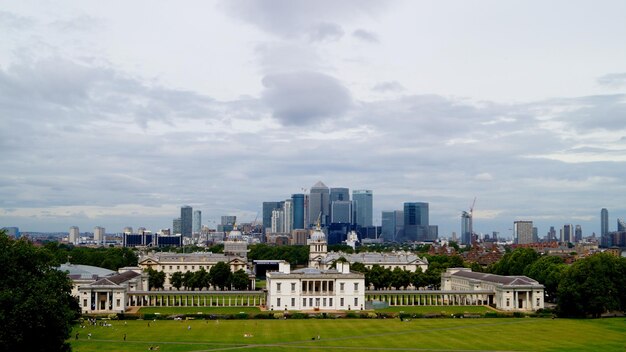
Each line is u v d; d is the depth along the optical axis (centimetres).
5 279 15750
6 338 14538
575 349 19738
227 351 19175
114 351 18925
